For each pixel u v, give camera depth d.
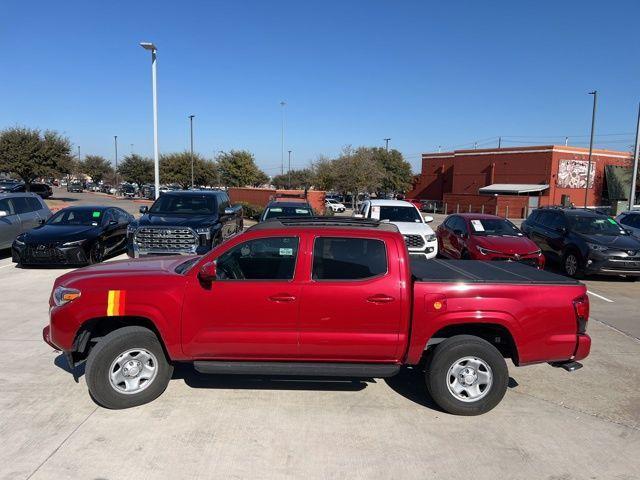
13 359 5.66
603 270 11.45
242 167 55.78
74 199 50.69
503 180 54.75
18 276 10.55
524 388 5.24
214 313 4.43
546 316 4.49
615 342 6.89
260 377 5.29
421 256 6.27
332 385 5.17
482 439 4.12
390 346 4.48
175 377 5.26
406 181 65.00
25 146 41.56
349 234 4.55
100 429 4.12
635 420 4.54
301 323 4.45
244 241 4.54
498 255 10.94
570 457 3.88
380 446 3.97
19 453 3.75
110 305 4.39
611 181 52.06
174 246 10.91
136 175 72.50
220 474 3.54
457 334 4.71
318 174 49.34
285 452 3.84
